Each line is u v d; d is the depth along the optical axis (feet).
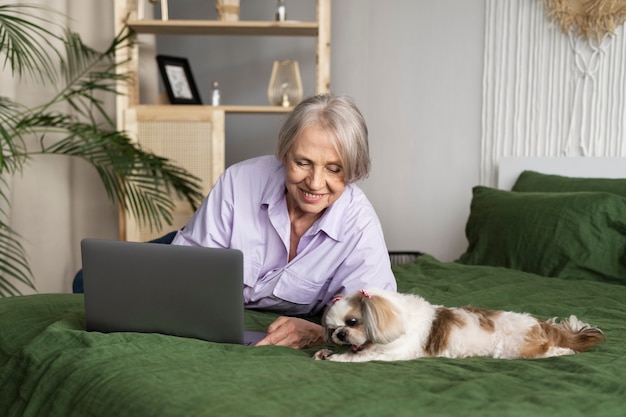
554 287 8.97
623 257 9.75
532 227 10.43
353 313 5.00
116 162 12.31
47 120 12.03
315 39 16.58
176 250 5.23
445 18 14.32
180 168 12.76
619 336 6.24
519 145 13.23
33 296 7.28
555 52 12.60
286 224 6.75
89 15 14.62
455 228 14.44
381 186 15.37
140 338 5.23
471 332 5.25
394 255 14.83
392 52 15.06
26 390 5.18
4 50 12.71
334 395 4.07
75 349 5.19
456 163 14.33
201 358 4.95
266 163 7.07
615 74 11.73
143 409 4.12
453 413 3.79
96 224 14.92
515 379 4.50
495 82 13.52
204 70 17.01
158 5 16.90
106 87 12.70
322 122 5.96
